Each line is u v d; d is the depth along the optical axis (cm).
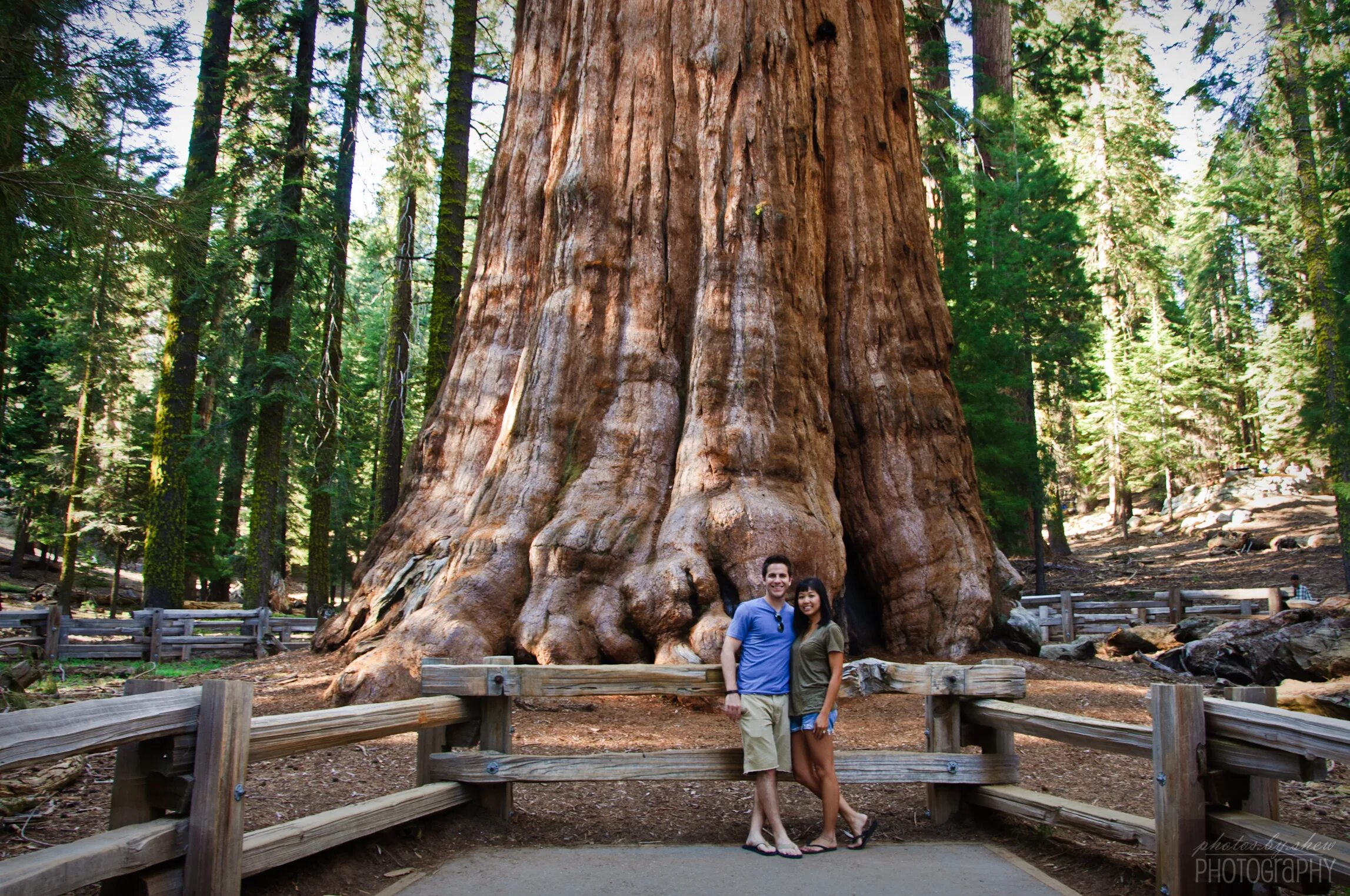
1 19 891
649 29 1186
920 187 1370
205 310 2202
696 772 570
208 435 2253
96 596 3067
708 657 866
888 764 577
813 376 1117
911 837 576
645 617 921
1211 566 2977
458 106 1850
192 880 393
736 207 1109
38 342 3047
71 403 2998
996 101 2403
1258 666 1231
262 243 2181
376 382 3400
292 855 440
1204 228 4412
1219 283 4691
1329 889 439
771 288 1096
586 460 1059
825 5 1274
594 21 1198
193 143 2127
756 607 570
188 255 987
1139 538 3953
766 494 995
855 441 1225
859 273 1241
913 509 1202
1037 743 827
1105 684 1123
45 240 950
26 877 312
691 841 563
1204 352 4381
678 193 1152
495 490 1062
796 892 463
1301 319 3045
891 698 996
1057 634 1934
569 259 1129
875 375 1225
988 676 600
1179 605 1906
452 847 543
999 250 2188
